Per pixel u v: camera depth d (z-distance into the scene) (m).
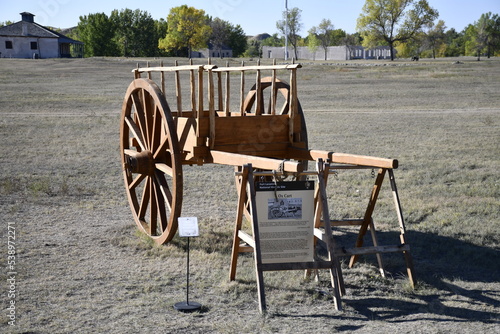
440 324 4.66
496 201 9.12
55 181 10.87
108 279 5.68
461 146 15.71
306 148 6.64
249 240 5.27
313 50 117.38
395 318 4.81
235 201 9.42
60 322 4.58
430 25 102.94
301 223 5.15
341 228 7.93
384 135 18.25
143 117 7.18
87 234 7.33
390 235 7.43
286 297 5.27
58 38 76.38
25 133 18.28
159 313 4.83
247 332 4.44
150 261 6.27
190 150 6.28
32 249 6.63
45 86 36.44
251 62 61.16
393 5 100.12
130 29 101.75
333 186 10.44
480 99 30.77
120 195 9.77
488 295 5.39
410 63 68.50
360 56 129.00
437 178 11.14
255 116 6.29
